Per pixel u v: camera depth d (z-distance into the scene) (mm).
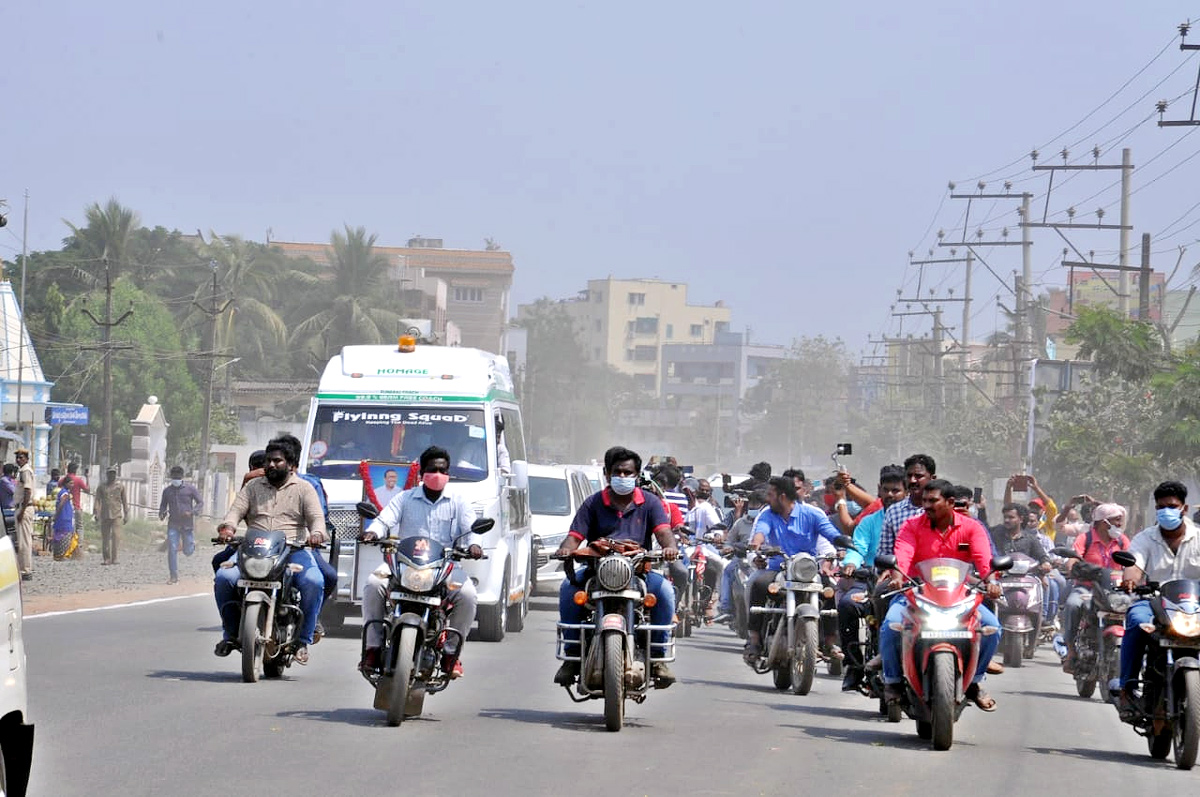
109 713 14844
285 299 126062
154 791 11055
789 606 19297
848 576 18688
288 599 17891
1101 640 20375
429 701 16750
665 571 27406
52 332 96750
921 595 14906
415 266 170750
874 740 15148
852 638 18578
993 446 106250
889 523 18078
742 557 22000
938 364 128250
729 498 35406
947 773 13188
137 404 96188
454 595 15445
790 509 20500
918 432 134125
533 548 33969
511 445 27562
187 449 96875
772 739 14797
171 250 121000
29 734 9523
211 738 13469
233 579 17797
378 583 15258
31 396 74188
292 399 111688
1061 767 14031
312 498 18250
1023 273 94438
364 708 15781
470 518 15922
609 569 14742
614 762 12945
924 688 14852
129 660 19578
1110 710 19750
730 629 31406
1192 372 53406
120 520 45219
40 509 50719
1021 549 27359
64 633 23094
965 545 15297
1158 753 15188
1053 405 71812
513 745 13672
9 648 9336
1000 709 19172
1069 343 56031
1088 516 35312
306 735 13789
